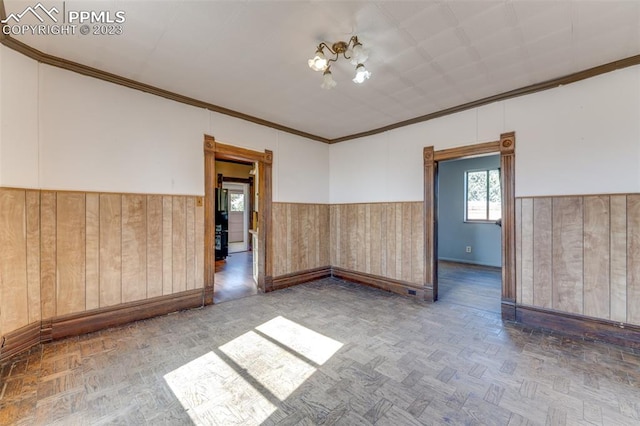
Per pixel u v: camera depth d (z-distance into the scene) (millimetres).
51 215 2574
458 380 2068
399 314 3422
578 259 2826
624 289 2596
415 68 2764
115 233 2951
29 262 2424
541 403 1820
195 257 3574
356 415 1710
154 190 3232
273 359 2350
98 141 2848
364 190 4887
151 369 2180
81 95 2746
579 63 2656
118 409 1741
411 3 1911
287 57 2598
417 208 4152
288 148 4742
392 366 2254
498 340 2723
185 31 2217
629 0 1859
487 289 4582
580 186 2830
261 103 3666
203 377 2086
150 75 2934
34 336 2475
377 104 3676
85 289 2771
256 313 3420
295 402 1827
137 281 3102
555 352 2486
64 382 1995
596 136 2748
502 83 3074
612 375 2129
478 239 6684
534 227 3086
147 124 3184
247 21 2096
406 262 4254
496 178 6488
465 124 3660
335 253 5371
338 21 2094
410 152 4254
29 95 2424
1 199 2201
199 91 3322
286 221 4703
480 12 1998
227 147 3914
